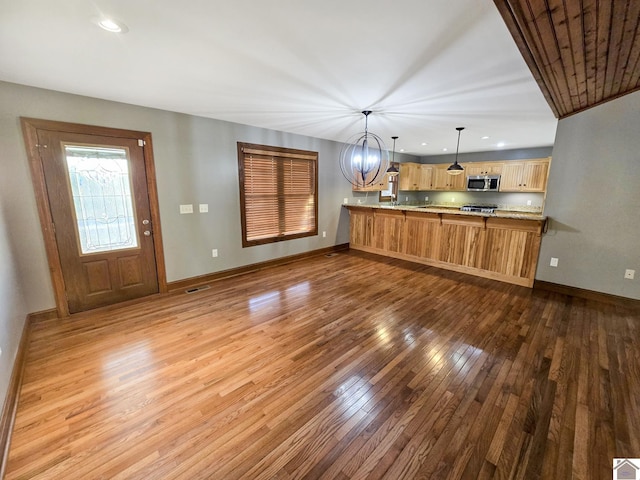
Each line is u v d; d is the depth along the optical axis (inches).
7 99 98.1
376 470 54.6
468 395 73.9
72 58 79.5
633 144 120.2
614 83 104.9
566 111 131.5
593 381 78.9
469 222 170.1
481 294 141.4
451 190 315.3
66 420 65.9
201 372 82.9
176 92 108.7
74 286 118.0
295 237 204.1
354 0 54.7
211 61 81.9
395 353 92.2
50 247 110.8
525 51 73.3
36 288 109.8
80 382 78.5
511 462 56.1
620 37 69.1
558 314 119.3
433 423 65.4
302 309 124.3
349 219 247.4
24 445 59.5
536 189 257.3
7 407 64.4
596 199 130.6
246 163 169.2
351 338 101.1
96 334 103.3
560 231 140.9
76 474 53.7
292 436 62.0
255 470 54.6
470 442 60.5
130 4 55.5
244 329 107.3
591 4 55.6
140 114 126.4
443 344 97.3
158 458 57.0
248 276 170.2
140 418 66.6
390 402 71.7
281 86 102.2
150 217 134.8
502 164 275.1
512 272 157.0
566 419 66.2
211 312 121.4
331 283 157.8
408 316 117.8
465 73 90.4
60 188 111.0
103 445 59.7
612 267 129.3
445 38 69.7
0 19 59.7
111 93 109.7
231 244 168.1
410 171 313.0
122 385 77.4
